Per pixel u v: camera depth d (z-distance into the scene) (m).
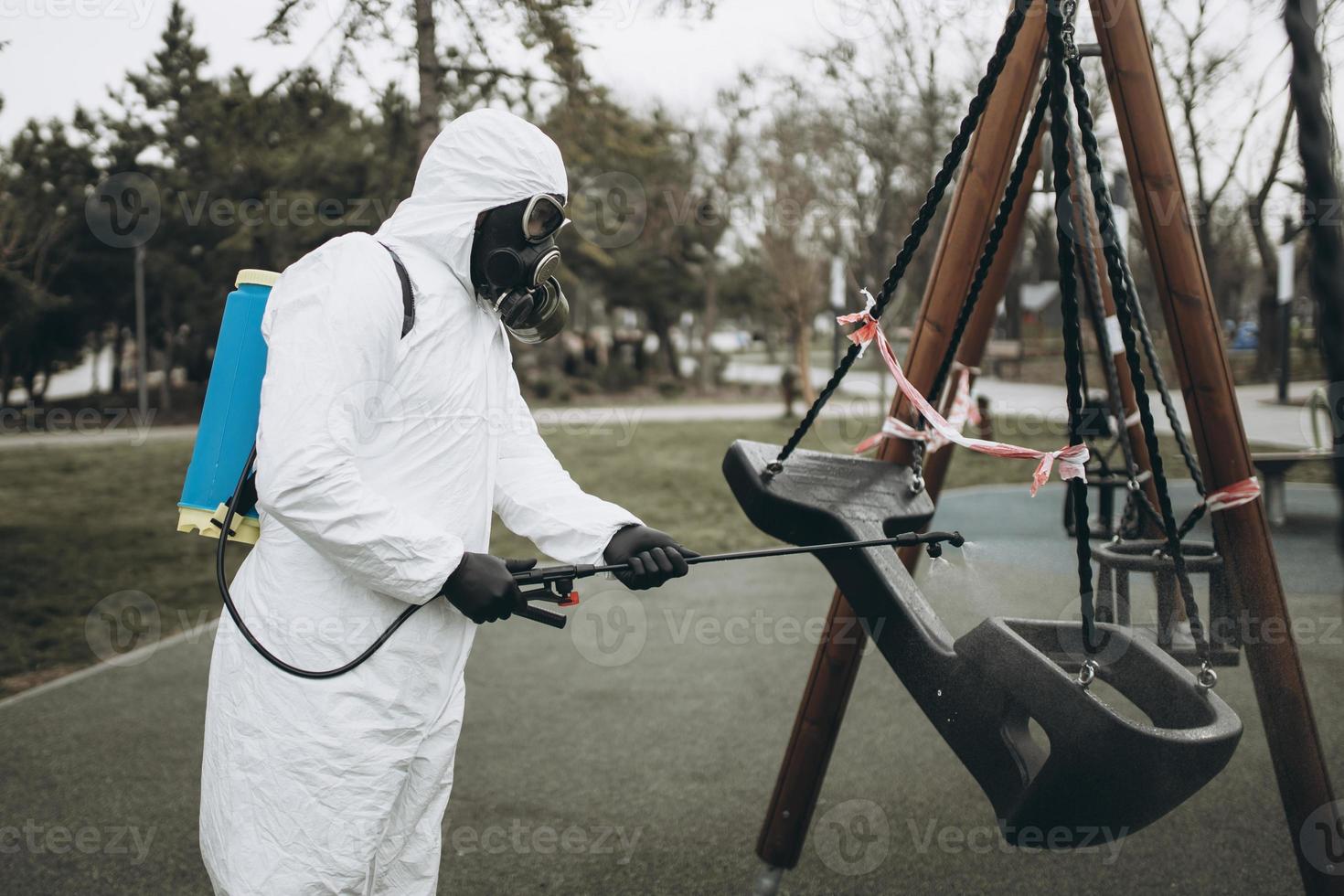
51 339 19.83
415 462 1.62
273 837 1.58
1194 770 1.54
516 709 3.87
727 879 2.56
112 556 7.05
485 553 1.73
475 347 1.68
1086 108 1.57
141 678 4.32
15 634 5.08
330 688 1.59
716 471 11.10
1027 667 1.60
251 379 1.67
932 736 3.52
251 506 1.69
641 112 10.32
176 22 9.11
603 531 1.82
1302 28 1.72
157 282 18.02
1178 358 2.05
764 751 3.41
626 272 27.62
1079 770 1.54
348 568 1.53
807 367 17.75
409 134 5.76
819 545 1.76
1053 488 8.62
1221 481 2.05
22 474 11.44
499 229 1.65
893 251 12.76
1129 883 2.50
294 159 6.41
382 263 1.57
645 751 3.44
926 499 2.08
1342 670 3.65
